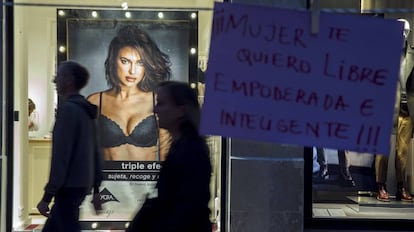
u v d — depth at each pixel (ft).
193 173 8.86
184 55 16.96
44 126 16.74
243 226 13.14
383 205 14.73
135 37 17.08
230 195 13.14
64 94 11.96
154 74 16.93
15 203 15.20
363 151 8.05
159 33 17.04
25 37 16.55
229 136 8.11
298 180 13.23
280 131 8.08
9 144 14.84
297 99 8.07
